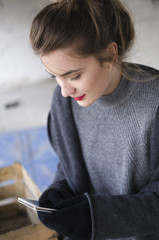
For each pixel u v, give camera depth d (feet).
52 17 1.86
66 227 2.18
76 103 2.74
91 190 3.07
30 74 11.87
